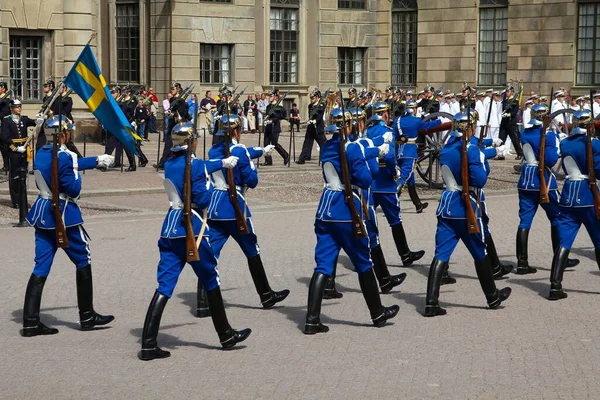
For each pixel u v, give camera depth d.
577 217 13.58
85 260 11.77
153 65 46.12
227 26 46.50
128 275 14.79
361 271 11.76
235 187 12.55
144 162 30.41
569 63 43.22
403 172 17.38
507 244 17.67
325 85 49.44
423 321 12.21
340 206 11.54
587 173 13.54
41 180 11.45
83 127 37.94
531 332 11.59
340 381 9.70
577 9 42.97
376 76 50.47
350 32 49.66
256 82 47.78
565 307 12.94
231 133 12.64
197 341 11.32
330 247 11.67
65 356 10.69
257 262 12.88
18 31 36.31
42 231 11.58
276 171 30.16
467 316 12.46
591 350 10.77
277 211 21.72
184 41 45.47
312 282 11.61
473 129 13.07
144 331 10.52
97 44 47.41
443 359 10.46
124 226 19.39
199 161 10.68
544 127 15.08
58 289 13.98
